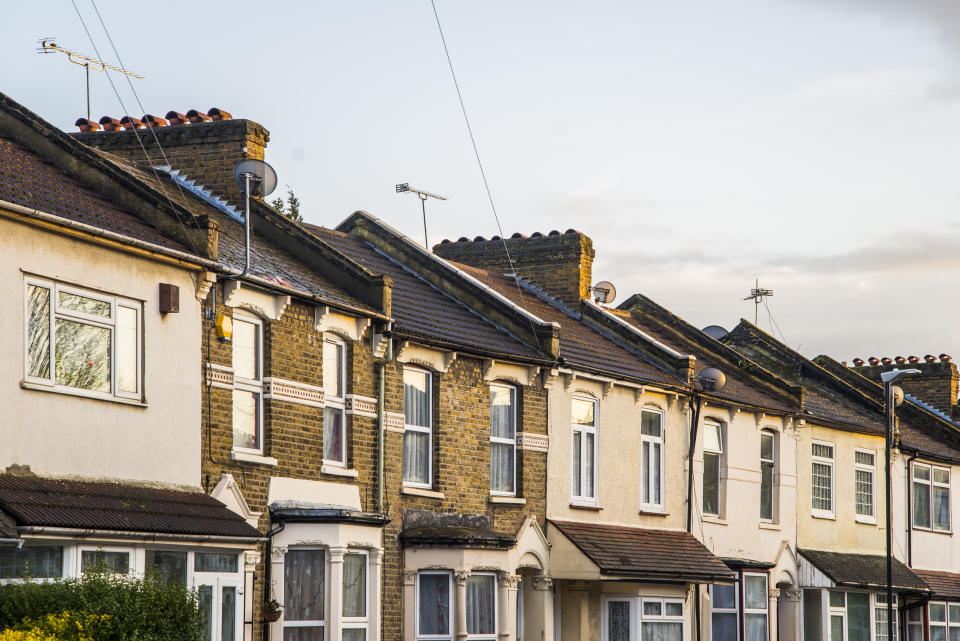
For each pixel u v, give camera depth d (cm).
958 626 3997
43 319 1717
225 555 1888
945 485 4128
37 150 2078
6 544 1530
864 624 3575
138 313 1873
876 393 4112
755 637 3241
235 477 2008
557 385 2755
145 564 1728
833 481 3622
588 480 2844
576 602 2803
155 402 1875
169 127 2556
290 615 2100
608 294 3534
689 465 3105
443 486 2458
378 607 2225
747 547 3262
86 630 1412
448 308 2769
